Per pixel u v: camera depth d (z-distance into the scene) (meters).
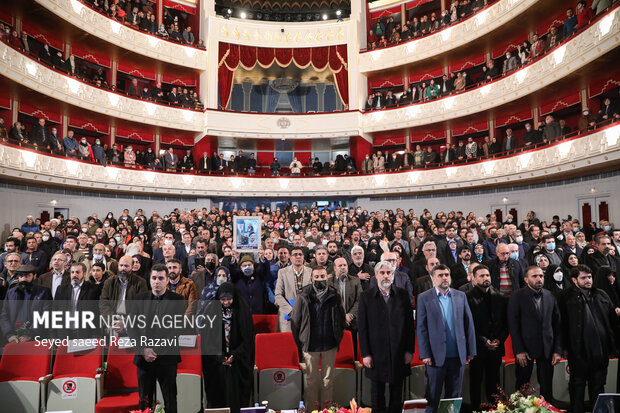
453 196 19.89
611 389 5.87
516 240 8.87
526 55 16.67
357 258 6.71
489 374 5.22
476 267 5.32
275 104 24.78
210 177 20.89
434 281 4.90
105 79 20.30
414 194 20.88
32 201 15.84
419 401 3.15
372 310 4.94
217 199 21.91
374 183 20.91
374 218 15.11
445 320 4.81
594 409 3.13
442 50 20.12
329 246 7.55
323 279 5.03
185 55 21.28
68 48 18.66
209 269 6.32
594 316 5.08
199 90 22.27
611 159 11.89
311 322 5.04
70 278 6.42
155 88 20.67
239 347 4.86
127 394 5.10
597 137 12.39
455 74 21.44
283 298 6.14
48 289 5.94
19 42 15.21
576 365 5.04
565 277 6.55
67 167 15.98
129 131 20.94
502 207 18.22
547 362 5.02
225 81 22.20
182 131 21.55
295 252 6.21
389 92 22.28
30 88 14.98
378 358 4.84
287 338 5.76
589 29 12.93
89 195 18.19
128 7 20.30
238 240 7.93
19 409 4.88
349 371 5.52
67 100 16.59
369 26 23.80
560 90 15.91
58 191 16.92
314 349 4.99
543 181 16.48
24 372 5.10
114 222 14.51
